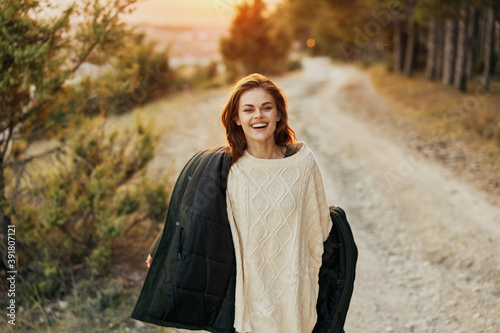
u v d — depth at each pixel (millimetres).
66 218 3383
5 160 3441
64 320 3070
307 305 2146
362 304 3676
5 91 3059
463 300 3734
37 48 3055
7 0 2887
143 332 3078
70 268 3490
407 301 3744
